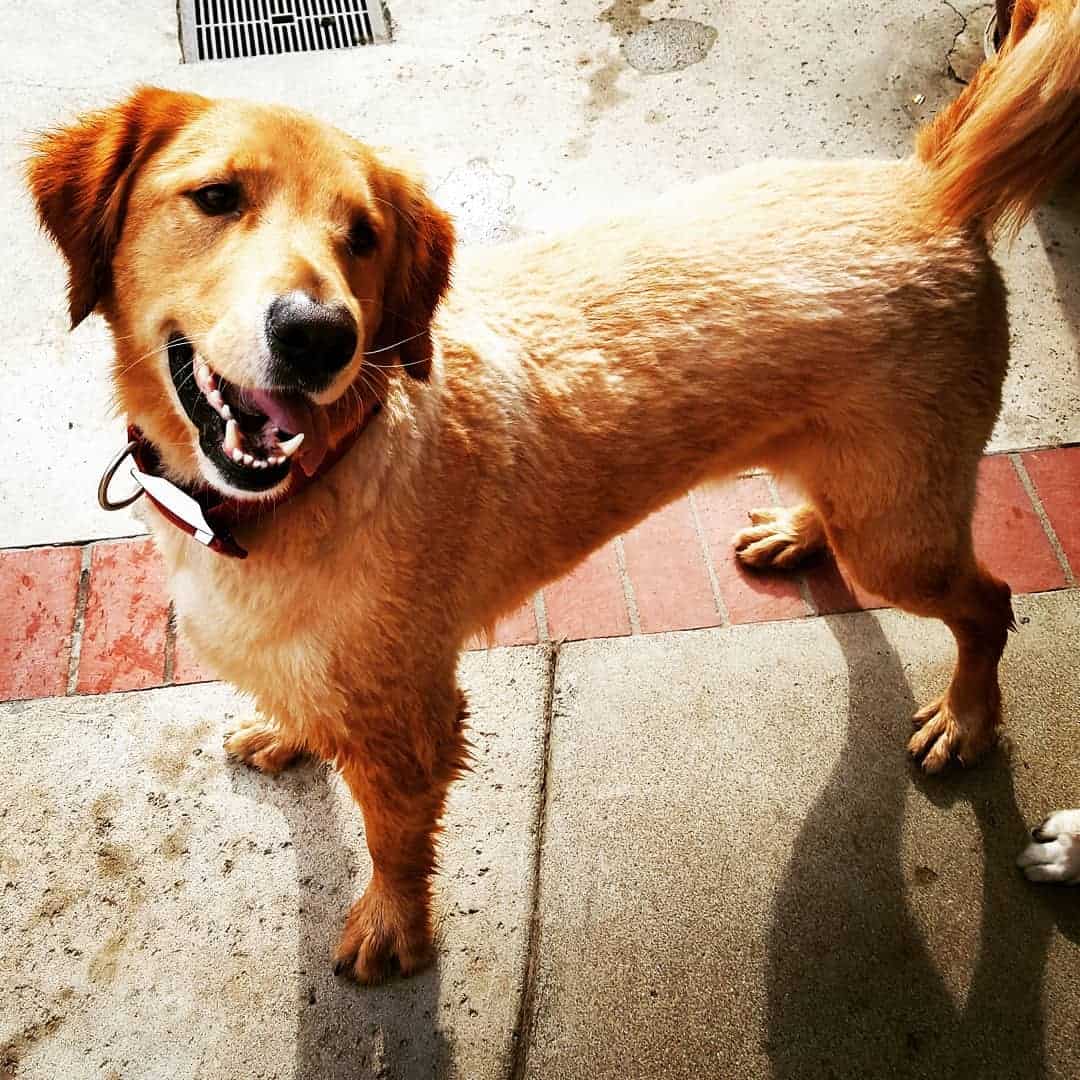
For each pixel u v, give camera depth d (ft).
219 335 2.36
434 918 3.41
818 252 3.03
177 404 2.53
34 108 5.08
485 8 5.69
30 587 3.90
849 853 3.55
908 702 3.84
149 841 3.50
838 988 3.33
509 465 2.91
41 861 3.45
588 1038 3.24
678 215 3.12
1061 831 3.49
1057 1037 3.26
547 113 5.24
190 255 2.45
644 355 2.99
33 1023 3.21
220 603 2.76
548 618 3.95
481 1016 3.27
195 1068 3.18
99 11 5.51
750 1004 3.30
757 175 3.21
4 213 4.74
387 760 2.98
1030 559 4.09
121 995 3.26
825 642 3.94
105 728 3.67
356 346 2.38
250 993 3.28
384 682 2.86
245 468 2.40
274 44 5.47
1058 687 3.86
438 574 2.85
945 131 3.10
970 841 3.58
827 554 4.11
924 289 3.04
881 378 3.05
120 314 2.60
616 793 3.64
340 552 2.66
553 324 2.98
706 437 3.12
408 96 5.28
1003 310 3.18
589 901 3.45
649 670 3.87
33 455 4.17
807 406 3.12
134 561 3.97
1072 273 4.76
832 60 5.48
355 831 3.55
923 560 3.36
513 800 3.62
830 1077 3.20
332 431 2.54
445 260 2.75
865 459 3.19
